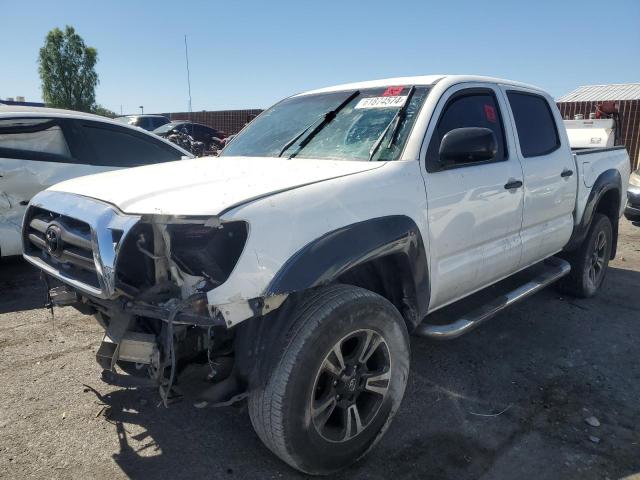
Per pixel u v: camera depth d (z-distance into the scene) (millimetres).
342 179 2621
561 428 3021
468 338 4250
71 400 3244
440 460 2729
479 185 3334
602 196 4902
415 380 3555
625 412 3203
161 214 2186
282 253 2250
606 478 2598
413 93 3344
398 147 3023
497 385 3512
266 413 2305
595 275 5273
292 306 2396
